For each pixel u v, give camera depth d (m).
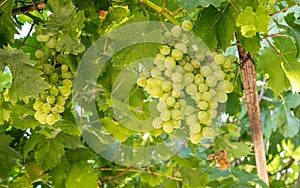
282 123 2.60
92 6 1.47
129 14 1.45
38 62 1.33
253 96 1.65
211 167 2.12
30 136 1.66
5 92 1.43
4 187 1.77
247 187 2.03
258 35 1.41
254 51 1.41
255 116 1.68
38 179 1.76
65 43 1.31
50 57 1.34
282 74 1.64
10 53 1.26
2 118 1.53
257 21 1.33
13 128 1.81
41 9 1.46
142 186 2.24
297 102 2.54
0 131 1.79
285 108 2.58
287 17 1.52
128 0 1.46
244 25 1.34
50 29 1.30
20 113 1.44
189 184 2.01
